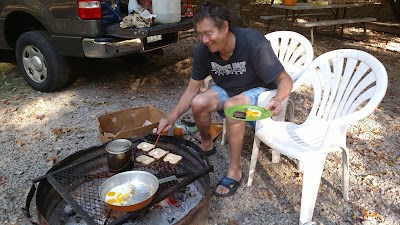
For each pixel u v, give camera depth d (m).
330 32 8.02
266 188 2.50
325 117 2.38
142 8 4.22
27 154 2.98
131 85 4.62
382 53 6.25
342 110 2.24
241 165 2.79
